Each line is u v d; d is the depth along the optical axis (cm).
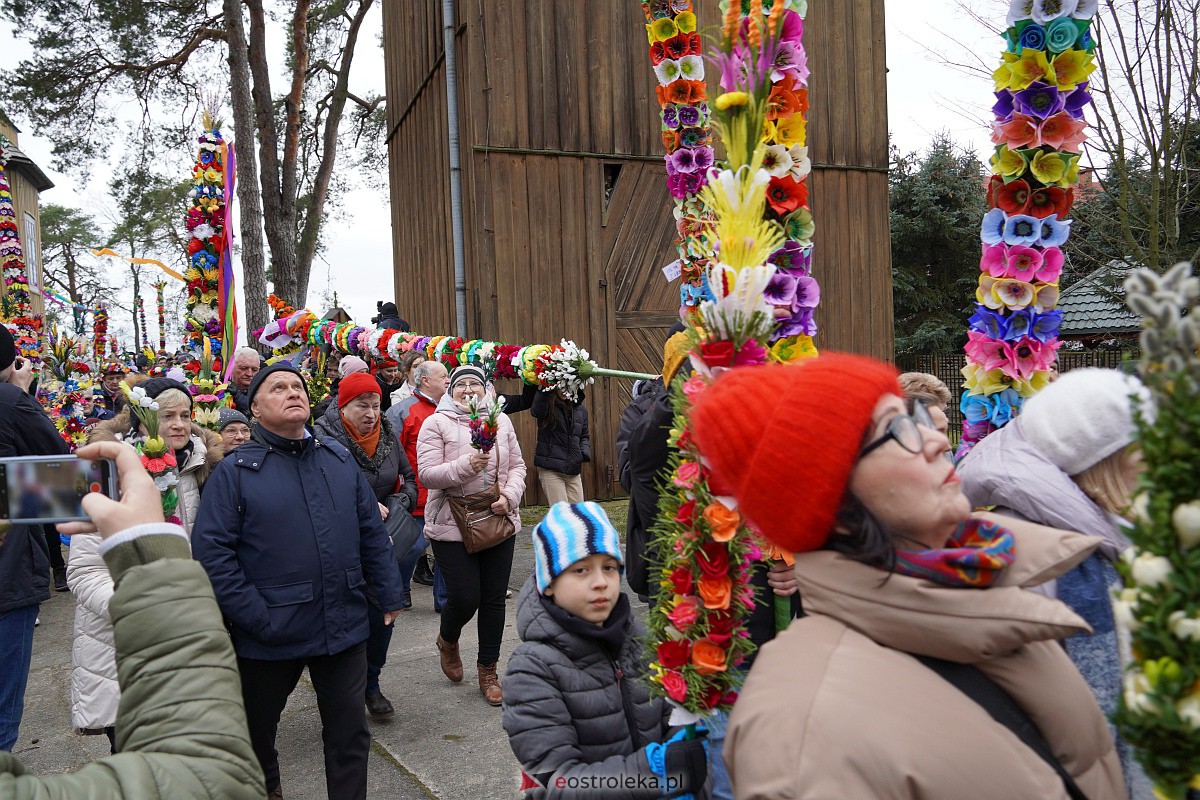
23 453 350
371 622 389
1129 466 186
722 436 123
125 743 114
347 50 1823
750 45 164
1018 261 277
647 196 999
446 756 369
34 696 468
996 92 278
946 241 2058
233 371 632
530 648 211
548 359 557
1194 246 1120
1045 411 194
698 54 282
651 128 997
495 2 921
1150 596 105
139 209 1775
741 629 170
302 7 1598
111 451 129
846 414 114
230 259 715
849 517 116
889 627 112
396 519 427
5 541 310
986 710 111
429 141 1074
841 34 1116
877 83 1138
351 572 302
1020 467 193
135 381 506
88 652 296
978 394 286
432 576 669
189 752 110
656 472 246
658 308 1005
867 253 1138
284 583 289
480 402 424
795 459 115
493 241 925
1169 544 103
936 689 109
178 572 121
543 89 945
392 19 1259
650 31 283
